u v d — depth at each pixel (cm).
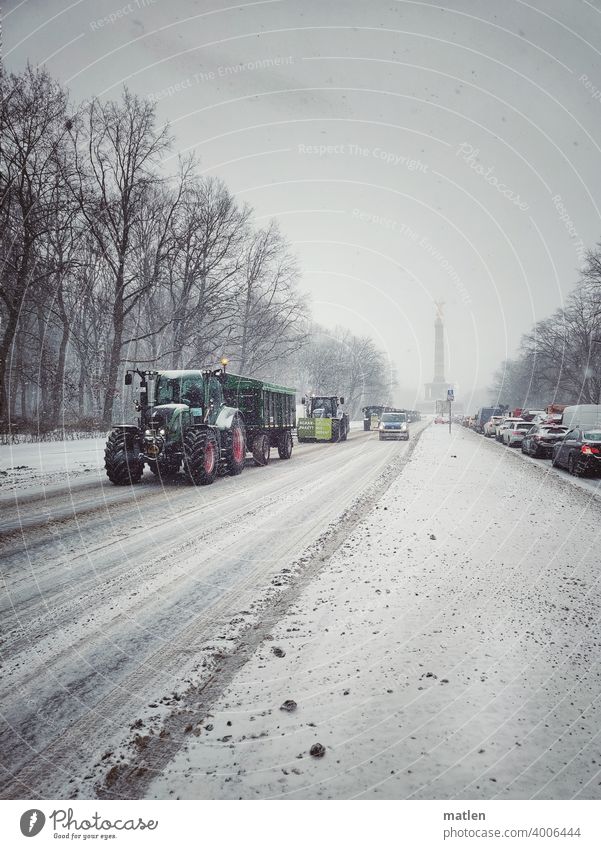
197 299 3006
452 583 452
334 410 2811
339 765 224
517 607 396
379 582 457
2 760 239
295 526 682
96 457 1531
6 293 2222
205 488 1012
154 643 352
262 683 294
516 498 884
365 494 927
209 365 2941
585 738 240
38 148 2156
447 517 723
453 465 1403
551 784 212
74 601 429
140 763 233
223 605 416
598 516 735
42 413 2550
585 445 1244
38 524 697
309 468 1375
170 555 555
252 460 1598
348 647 334
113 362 2495
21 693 294
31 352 2612
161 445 1030
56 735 255
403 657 318
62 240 2475
